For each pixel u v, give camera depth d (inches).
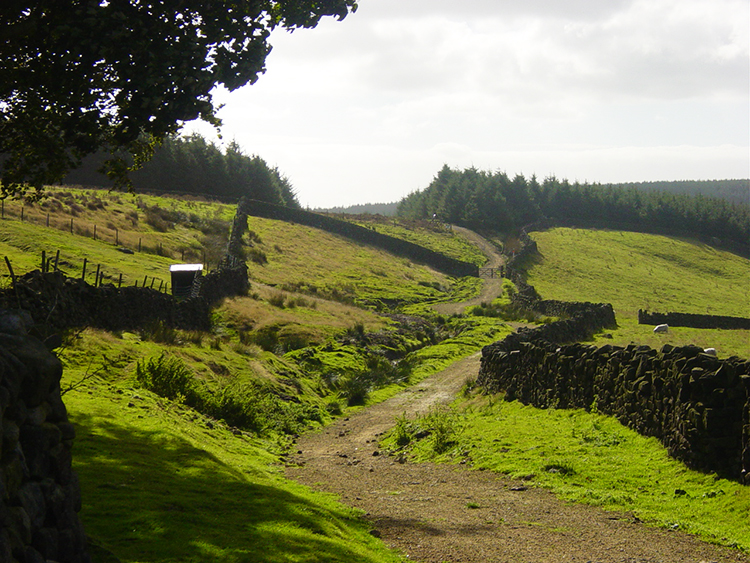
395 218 4719.5
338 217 4370.1
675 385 474.6
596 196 5620.1
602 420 601.6
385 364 1247.5
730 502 375.2
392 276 2778.1
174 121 422.6
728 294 3331.7
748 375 397.4
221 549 260.4
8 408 156.0
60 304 703.7
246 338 1181.7
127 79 394.0
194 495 338.6
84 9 381.4
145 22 402.6
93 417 463.2
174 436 465.1
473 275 3223.4
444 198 5260.8
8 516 144.9
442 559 309.1
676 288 3272.6
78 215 1961.1
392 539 340.5
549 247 4074.8
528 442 582.6
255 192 4264.3
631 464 477.4
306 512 344.2
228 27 430.0
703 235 5157.5
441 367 1302.9
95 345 688.4
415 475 520.4
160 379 636.7
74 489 185.9
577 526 364.5
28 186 506.0
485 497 435.5
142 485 335.3
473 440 616.7
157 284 1348.4
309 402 899.4
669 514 378.6
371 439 722.2
